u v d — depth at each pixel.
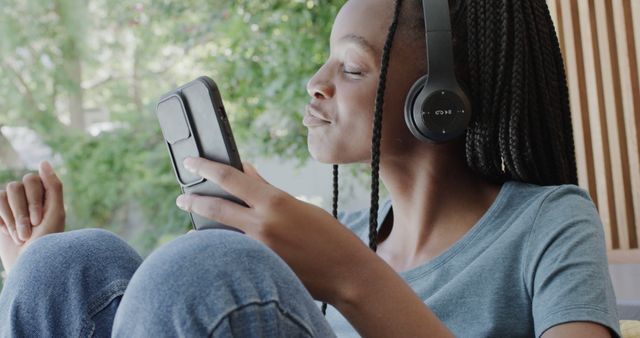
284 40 5.36
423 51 1.07
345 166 5.38
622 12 2.68
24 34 6.27
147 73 6.32
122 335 0.65
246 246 0.66
